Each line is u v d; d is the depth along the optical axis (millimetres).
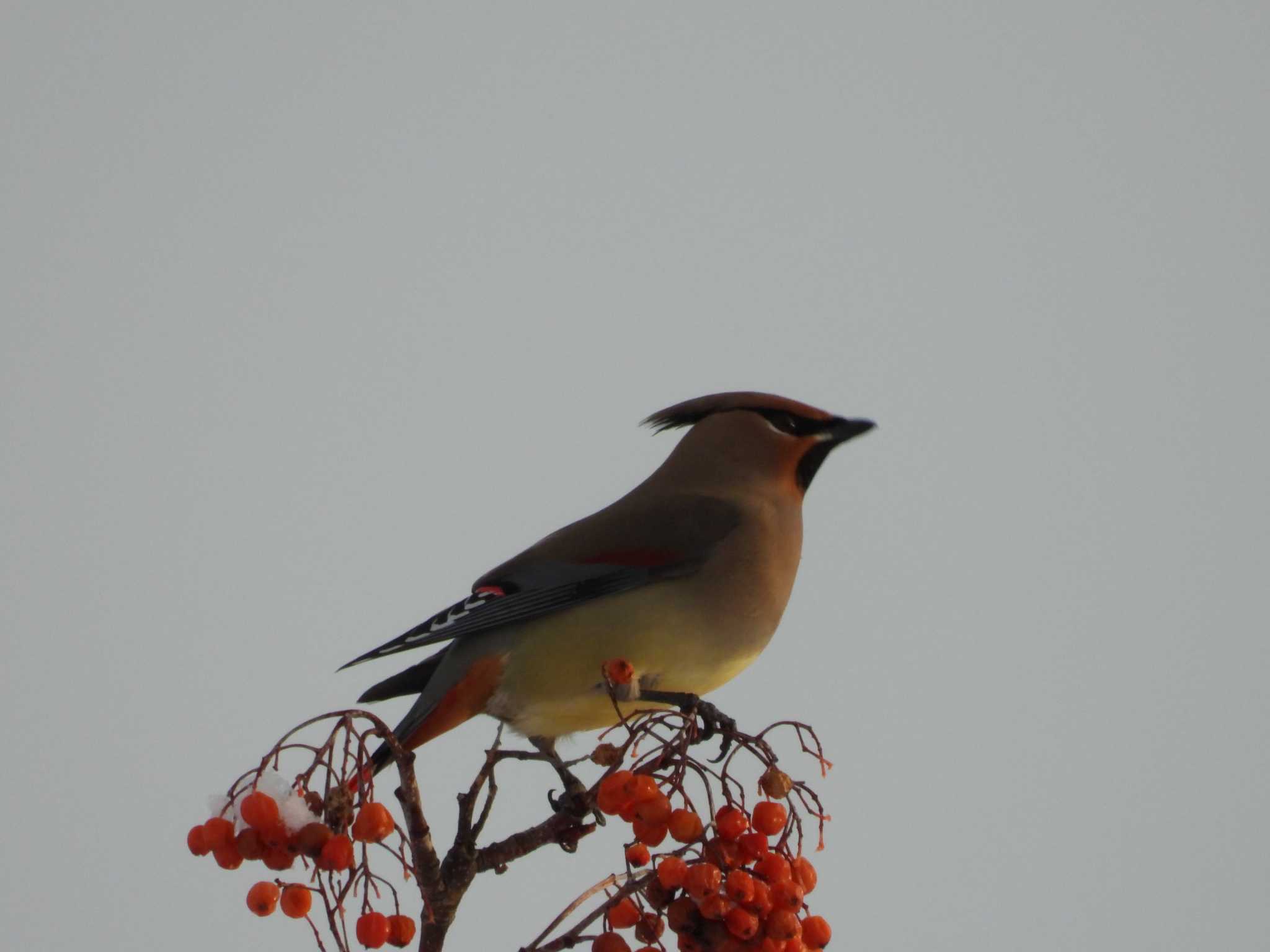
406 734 8906
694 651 9094
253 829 5777
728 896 6129
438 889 6805
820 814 6461
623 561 9070
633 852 6859
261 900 5832
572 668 8906
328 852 5766
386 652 8867
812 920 6371
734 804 6406
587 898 6453
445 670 9055
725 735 8359
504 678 8922
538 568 9109
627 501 9656
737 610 9250
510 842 7016
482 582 9164
